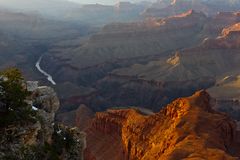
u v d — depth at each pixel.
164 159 95.06
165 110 126.88
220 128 113.19
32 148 39.50
